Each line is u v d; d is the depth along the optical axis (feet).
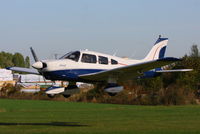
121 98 238.89
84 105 215.92
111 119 140.56
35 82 337.11
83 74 120.16
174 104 225.76
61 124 122.11
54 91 118.62
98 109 189.88
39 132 99.91
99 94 248.73
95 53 123.85
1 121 131.34
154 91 245.86
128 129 108.37
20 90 300.81
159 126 116.47
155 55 151.02
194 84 251.19
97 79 123.65
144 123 125.80
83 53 121.70
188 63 264.72
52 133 98.27
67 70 118.32
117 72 119.24
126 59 134.51
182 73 254.06
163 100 228.84
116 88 119.03
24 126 115.34
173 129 108.58
